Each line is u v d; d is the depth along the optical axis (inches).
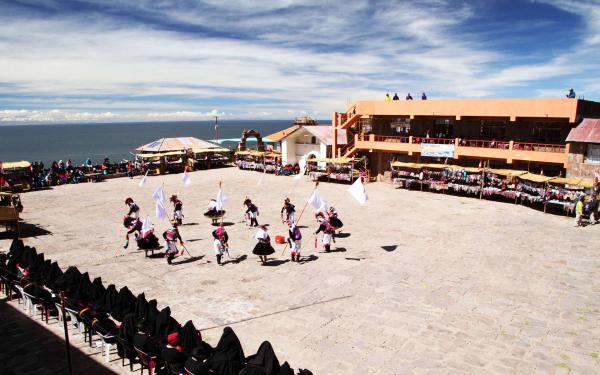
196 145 1995.6
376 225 891.4
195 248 733.9
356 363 383.9
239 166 1914.4
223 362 300.2
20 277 492.4
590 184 945.5
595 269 618.2
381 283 571.2
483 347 410.0
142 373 360.5
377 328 448.5
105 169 1641.2
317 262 656.4
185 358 323.6
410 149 1366.9
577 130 1035.3
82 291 422.0
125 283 575.5
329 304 507.8
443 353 399.9
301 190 1344.7
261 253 636.7
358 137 1528.1
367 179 1487.5
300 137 1875.0
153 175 1745.8
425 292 541.0
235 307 501.4
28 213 1035.3
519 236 796.6
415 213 1002.7
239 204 1124.5
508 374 366.3
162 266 642.8
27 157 4633.4
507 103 1155.9
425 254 693.3
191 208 1085.1
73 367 375.2
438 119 1392.7
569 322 459.2
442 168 1277.1
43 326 451.2
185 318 473.1
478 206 1075.9
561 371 370.0
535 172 1182.9
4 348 406.0
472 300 516.1
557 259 663.8
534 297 524.1
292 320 467.5
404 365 380.5
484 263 648.4
